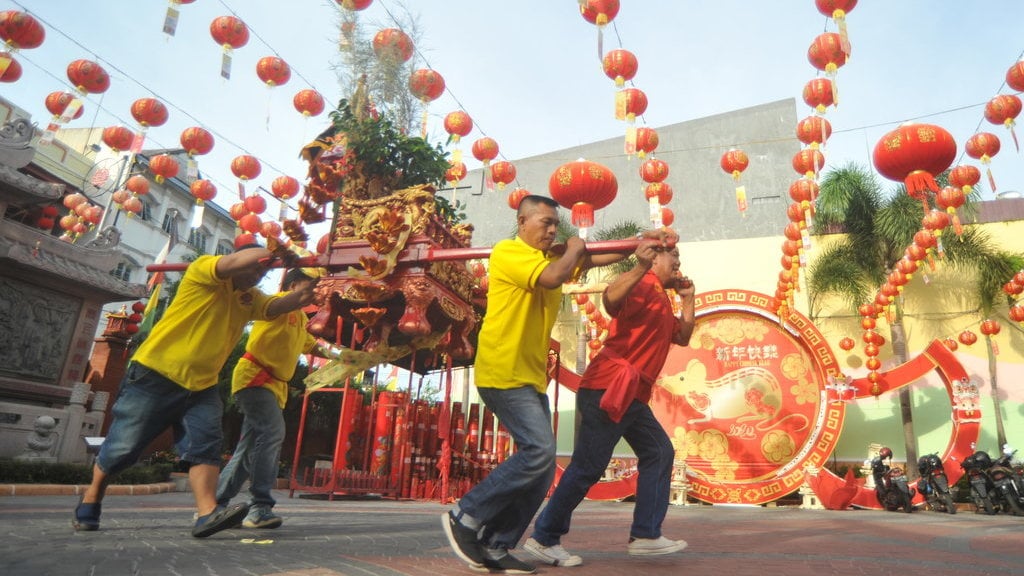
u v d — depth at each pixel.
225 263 3.76
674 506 13.19
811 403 14.49
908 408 16.34
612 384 3.30
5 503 5.49
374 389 10.24
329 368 8.90
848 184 18.17
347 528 4.72
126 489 8.09
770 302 15.09
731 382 15.28
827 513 11.07
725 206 23.48
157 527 4.09
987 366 17.47
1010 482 11.65
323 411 22.08
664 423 15.53
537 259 3.03
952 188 10.28
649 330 3.64
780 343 15.13
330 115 8.95
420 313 7.64
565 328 21.89
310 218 5.47
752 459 14.59
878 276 17.70
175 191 27.94
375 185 8.85
